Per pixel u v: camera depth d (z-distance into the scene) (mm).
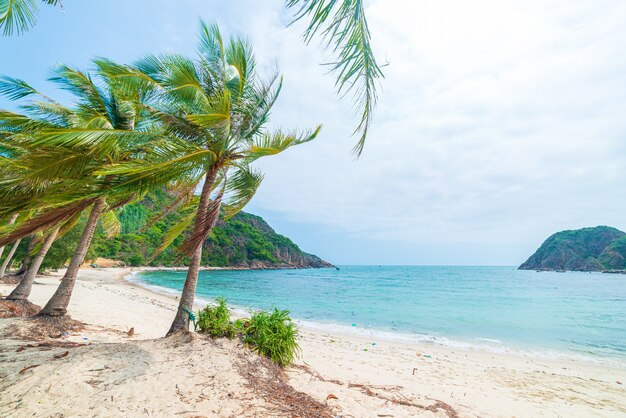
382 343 10906
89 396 3312
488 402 5270
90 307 11367
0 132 6160
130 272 51875
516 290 40406
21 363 4004
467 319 17266
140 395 3457
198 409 3320
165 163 4781
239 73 5957
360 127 1853
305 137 6504
